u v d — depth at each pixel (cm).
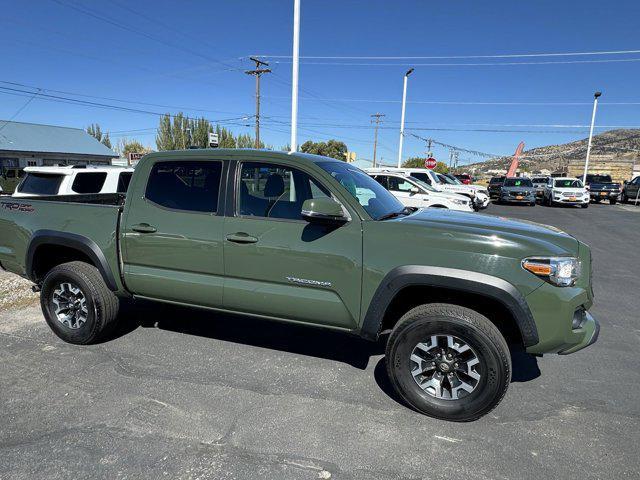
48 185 830
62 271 407
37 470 250
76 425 294
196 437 283
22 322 479
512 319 316
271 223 340
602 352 434
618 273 787
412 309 317
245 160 358
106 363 385
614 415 319
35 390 338
